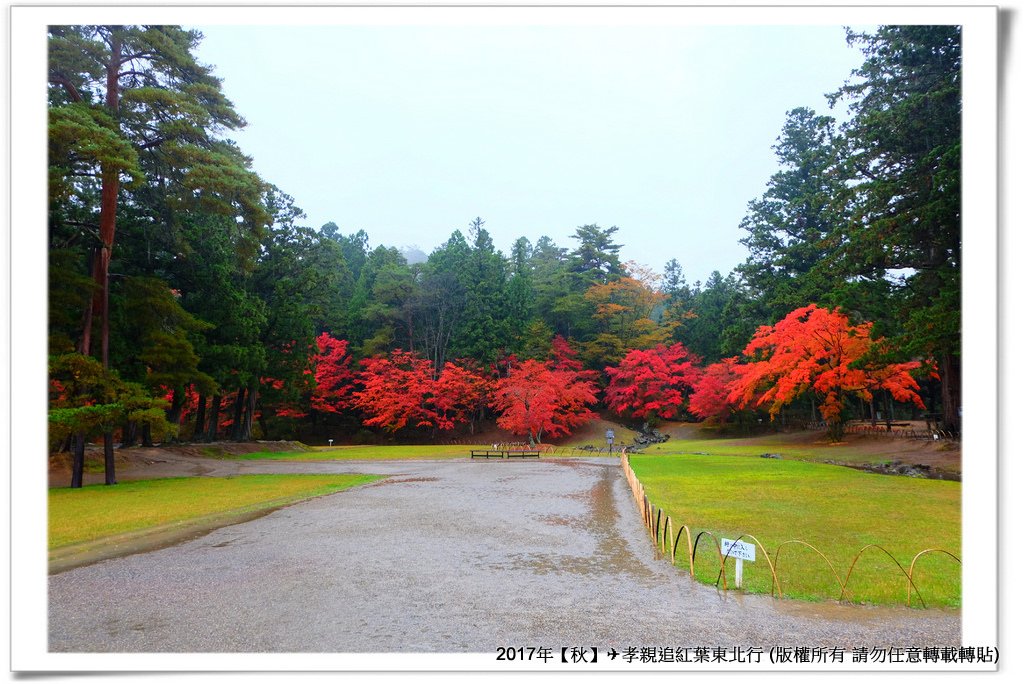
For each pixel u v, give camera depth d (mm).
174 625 6922
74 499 17281
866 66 27312
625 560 9852
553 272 72312
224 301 33062
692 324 64375
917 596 7863
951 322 20531
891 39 25234
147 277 26234
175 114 21578
